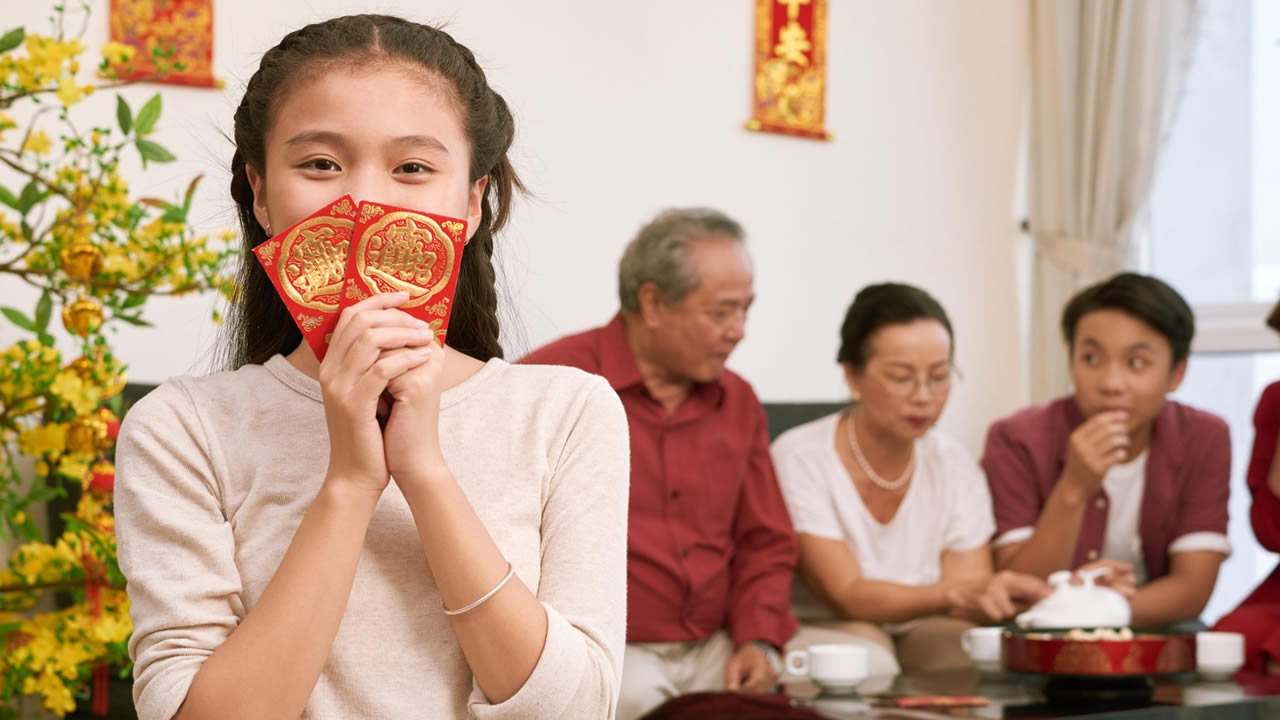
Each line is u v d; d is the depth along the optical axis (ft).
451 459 3.59
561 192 11.44
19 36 6.93
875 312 9.07
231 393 3.65
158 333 9.41
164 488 3.47
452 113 3.57
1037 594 8.30
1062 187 13.87
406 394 3.28
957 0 13.82
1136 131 13.57
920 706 6.50
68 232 7.28
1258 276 14.28
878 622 9.00
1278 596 9.46
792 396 12.76
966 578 9.38
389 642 3.41
